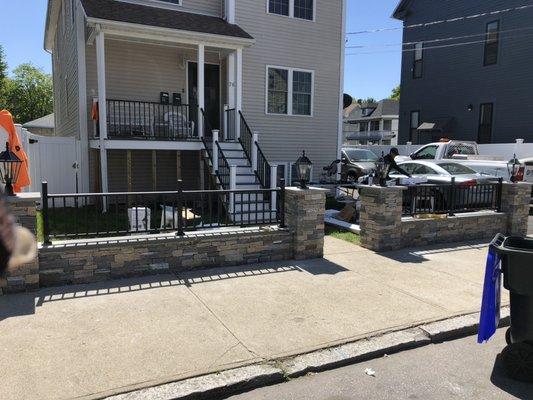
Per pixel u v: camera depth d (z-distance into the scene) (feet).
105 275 18.40
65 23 48.93
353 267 21.36
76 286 17.69
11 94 159.84
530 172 40.14
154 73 41.34
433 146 46.57
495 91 66.80
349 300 16.99
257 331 14.06
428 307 16.49
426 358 13.23
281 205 22.54
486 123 68.54
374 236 24.63
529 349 11.73
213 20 42.14
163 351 12.60
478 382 11.87
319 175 49.57
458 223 27.61
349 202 33.81
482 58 68.39
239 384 11.24
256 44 45.01
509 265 12.22
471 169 39.01
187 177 43.96
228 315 15.24
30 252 2.73
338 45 49.85
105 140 34.65
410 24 79.82
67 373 11.34
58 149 37.58
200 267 20.27
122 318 14.75
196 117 42.80
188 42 37.50
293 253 22.45
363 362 12.91
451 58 73.31
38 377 11.12
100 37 33.91
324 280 19.27
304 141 48.75
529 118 62.54
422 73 78.54
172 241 19.53
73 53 42.19
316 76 48.85
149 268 19.22
